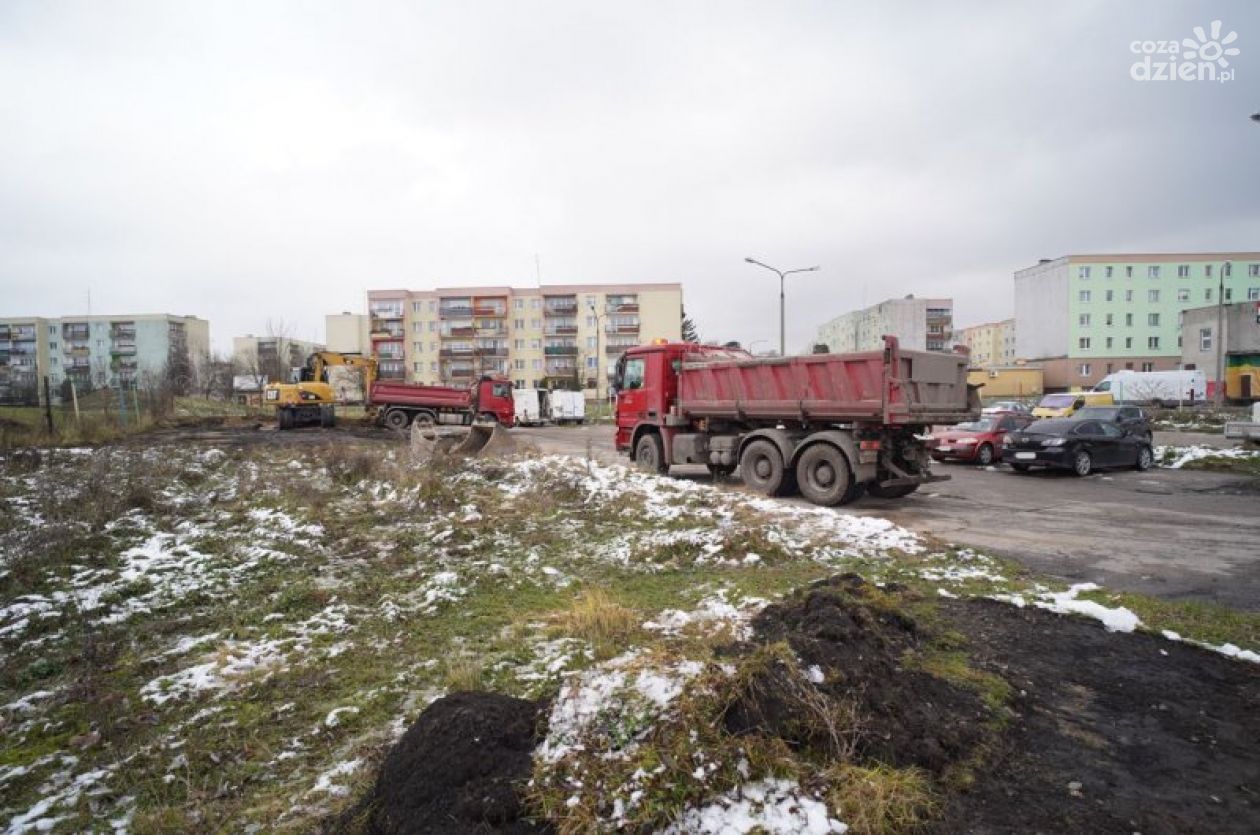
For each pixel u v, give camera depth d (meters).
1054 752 3.10
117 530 8.19
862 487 11.85
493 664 4.23
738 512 8.75
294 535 8.14
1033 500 11.71
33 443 19.28
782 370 11.75
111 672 4.38
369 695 3.86
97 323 90.25
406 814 2.56
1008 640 4.48
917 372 10.57
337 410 42.31
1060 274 72.31
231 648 4.68
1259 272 69.94
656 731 2.75
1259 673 3.99
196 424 32.50
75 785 3.09
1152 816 2.63
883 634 4.17
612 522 8.71
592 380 77.44
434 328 79.50
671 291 78.06
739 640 4.14
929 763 2.88
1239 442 21.55
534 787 2.59
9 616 5.41
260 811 2.82
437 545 7.65
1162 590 6.11
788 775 2.64
